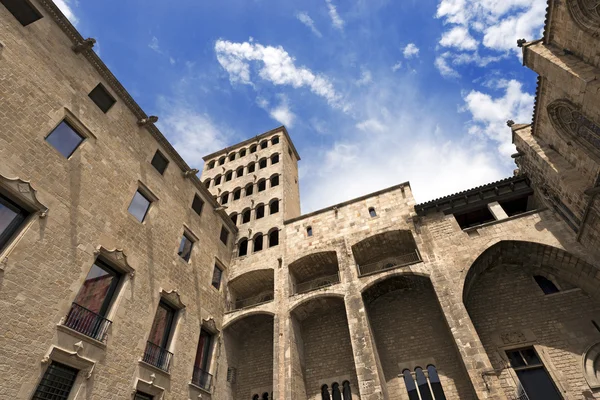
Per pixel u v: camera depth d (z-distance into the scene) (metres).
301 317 24.03
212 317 22.59
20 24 14.58
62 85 15.92
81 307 13.78
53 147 14.64
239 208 33.12
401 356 20.19
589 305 18.00
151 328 17.22
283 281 24.31
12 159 12.68
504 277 20.89
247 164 38.53
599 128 15.56
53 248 13.27
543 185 20.45
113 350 14.47
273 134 41.00
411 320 21.59
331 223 26.59
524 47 18.19
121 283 16.27
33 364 11.34
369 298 23.28
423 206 23.28
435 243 21.33
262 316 25.50
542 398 16.03
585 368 16.02
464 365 16.11
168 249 20.33
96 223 15.66
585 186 16.84
